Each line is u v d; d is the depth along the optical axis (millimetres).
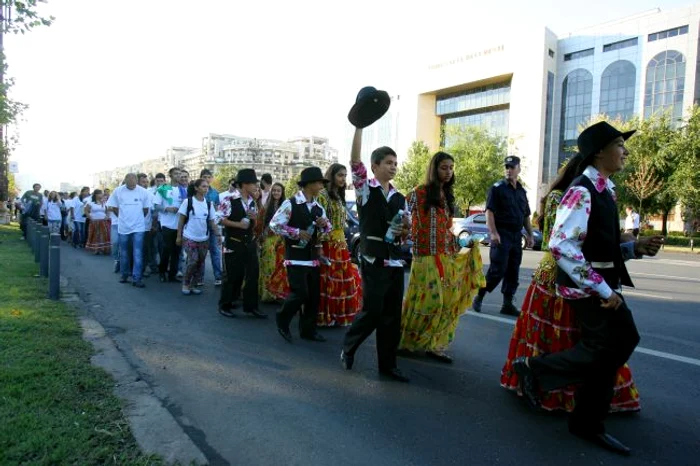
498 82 63344
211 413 3418
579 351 2992
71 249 14883
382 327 4145
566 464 2822
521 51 58062
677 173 29234
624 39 51875
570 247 2822
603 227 2898
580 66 55625
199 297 7574
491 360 4727
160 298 7398
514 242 6473
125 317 6074
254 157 136875
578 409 3104
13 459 2529
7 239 16547
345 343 4375
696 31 47156
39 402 3191
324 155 151000
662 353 5125
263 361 4570
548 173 57500
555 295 3414
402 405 3619
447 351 5000
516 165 6297
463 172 42156
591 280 2768
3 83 12516
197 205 7715
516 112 58531
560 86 57344
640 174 31828
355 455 2883
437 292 4434
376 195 4016
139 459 2627
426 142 71812
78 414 3100
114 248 9805
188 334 5422
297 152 143750
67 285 7824
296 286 5156
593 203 2891
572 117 56219
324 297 5930
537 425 3312
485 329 5918
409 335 4605
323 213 5352
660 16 49469
